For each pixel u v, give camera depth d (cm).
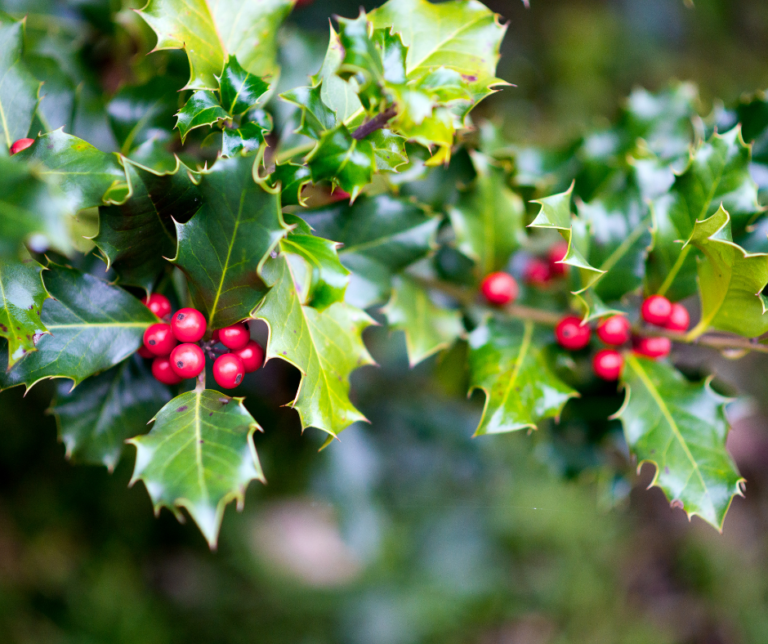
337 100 37
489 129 46
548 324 44
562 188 47
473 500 80
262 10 38
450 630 85
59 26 47
